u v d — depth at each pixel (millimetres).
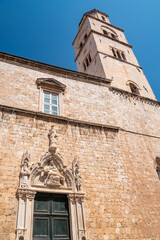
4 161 13320
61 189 13977
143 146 20078
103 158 16922
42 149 15023
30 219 11938
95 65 29328
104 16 42125
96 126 18641
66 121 17438
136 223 14758
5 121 15070
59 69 21000
